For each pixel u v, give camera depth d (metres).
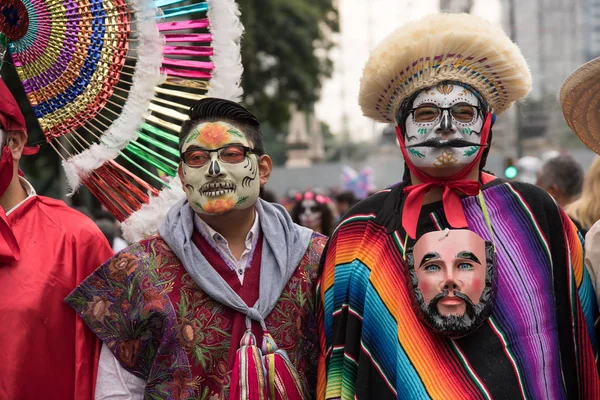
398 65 2.94
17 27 3.20
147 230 3.26
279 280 3.09
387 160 27.22
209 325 3.02
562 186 5.20
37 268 3.12
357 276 2.98
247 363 2.94
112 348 3.08
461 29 2.87
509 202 2.94
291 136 37.53
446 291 2.73
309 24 19.62
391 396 2.84
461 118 2.88
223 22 3.35
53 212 3.27
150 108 3.27
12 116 3.14
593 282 3.11
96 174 3.30
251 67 16.72
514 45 2.97
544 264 2.88
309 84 19.44
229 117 3.13
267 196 5.36
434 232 2.79
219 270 3.10
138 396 3.10
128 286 3.09
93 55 3.27
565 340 2.88
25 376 3.02
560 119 19.81
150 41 3.25
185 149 3.09
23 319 3.04
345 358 2.95
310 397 3.11
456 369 2.76
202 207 3.05
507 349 2.77
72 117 3.29
